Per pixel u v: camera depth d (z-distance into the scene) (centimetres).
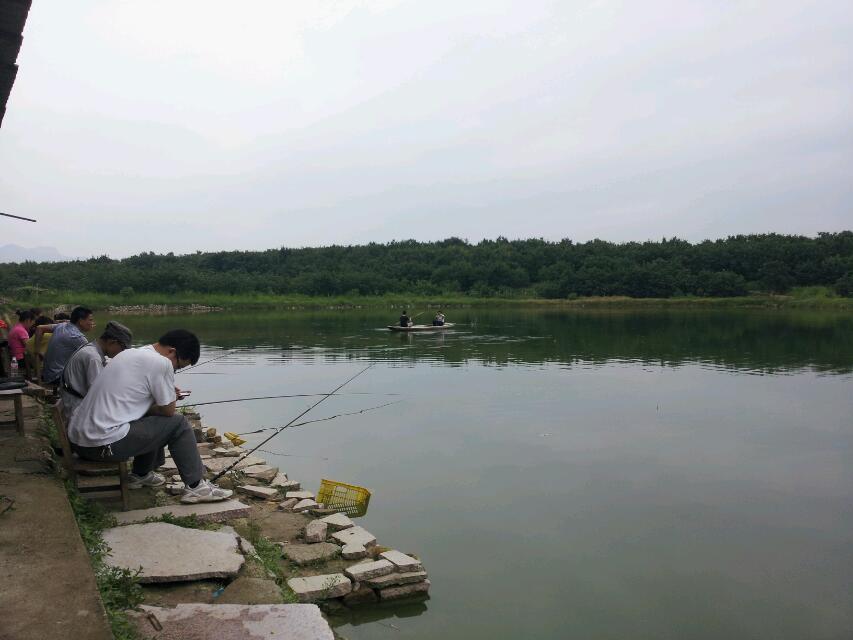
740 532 729
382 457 1012
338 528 672
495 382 1722
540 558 661
